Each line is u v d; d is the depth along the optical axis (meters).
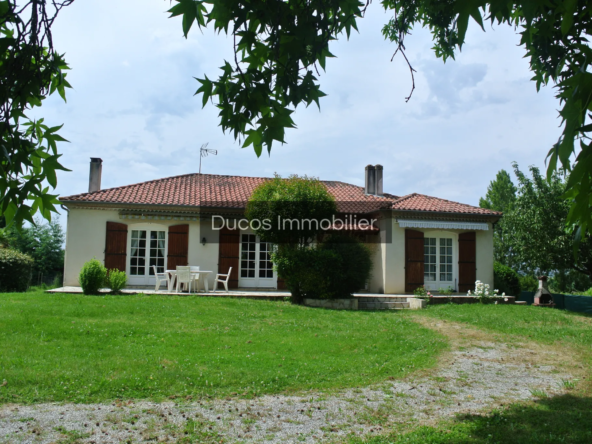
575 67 3.87
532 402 5.84
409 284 17.22
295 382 6.38
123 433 4.58
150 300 12.94
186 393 5.79
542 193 18.73
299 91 3.40
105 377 6.16
